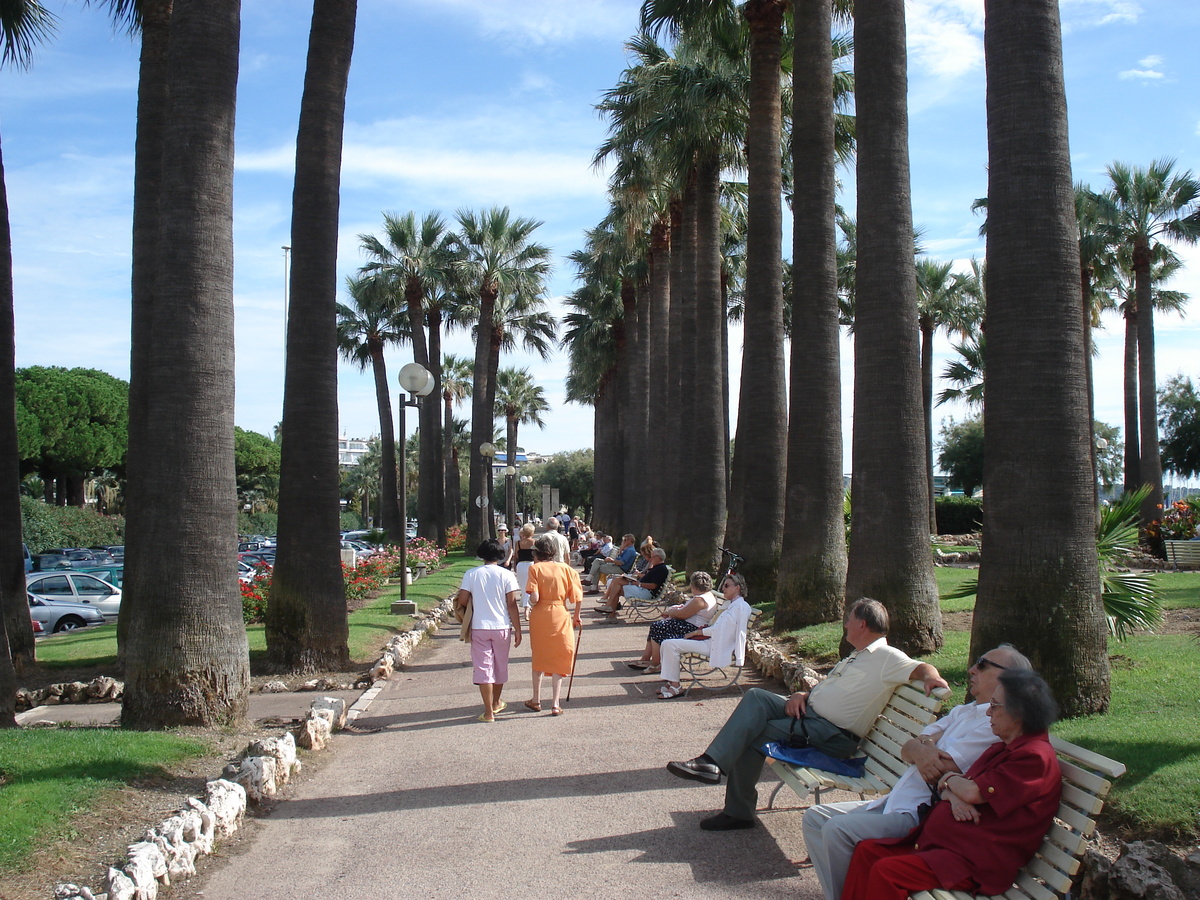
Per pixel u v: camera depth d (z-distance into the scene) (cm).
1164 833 418
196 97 760
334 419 1134
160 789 564
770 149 1480
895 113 971
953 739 394
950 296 3775
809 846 412
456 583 2259
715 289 1956
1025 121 647
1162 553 2170
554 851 484
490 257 3850
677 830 511
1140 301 3073
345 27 1157
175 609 740
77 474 5019
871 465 939
